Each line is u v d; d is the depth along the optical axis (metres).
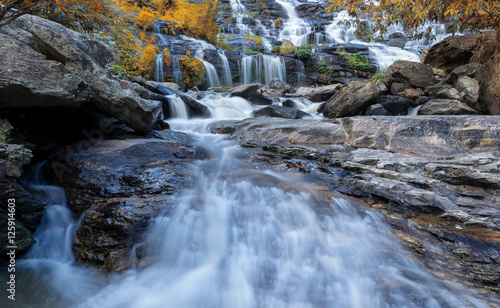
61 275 3.21
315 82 17.94
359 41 22.34
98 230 3.54
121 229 3.46
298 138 6.60
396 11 8.85
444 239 3.32
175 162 5.03
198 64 14.38
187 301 2.82
